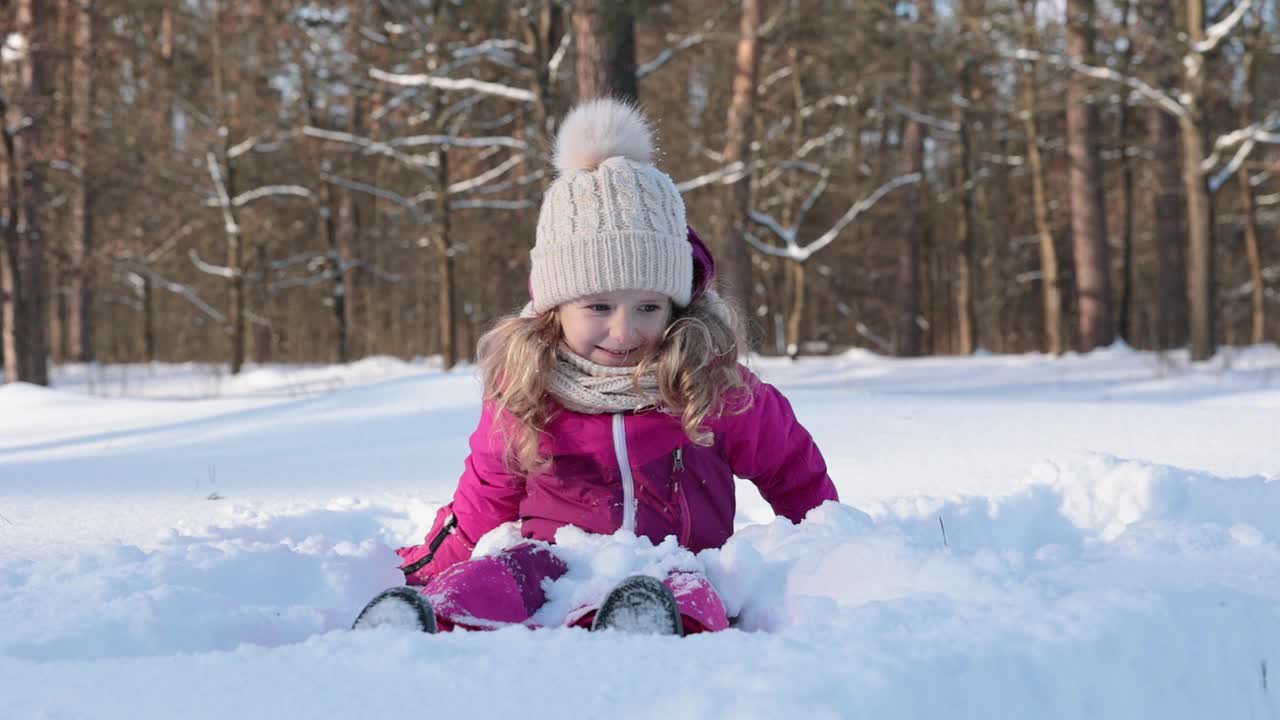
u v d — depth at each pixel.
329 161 21.12
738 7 16.27
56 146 14.55
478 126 18.45
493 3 15.22
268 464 5.02
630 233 2.46
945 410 6.21
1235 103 16.72
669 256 2.49
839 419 5.84
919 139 22.45
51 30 14.70
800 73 19.42
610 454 2.47
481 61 16.55
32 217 14.52
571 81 14.70
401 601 1.72
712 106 20.20
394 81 15.25
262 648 1.40
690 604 1.88
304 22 16.95
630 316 2.48
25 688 1.27
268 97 18.61
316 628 2.11
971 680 1.25
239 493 4.03
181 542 2.85
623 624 1.72
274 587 2.36
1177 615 1.52
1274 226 27.19
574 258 2.47
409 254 29.14
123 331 31.80
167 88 18.89
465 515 2.63
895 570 1.89
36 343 14.45
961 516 2.92
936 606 1.54
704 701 1.11
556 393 2.49
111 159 18.47
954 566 1.86
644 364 2.47
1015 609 1.52
